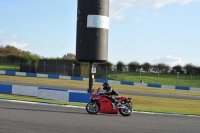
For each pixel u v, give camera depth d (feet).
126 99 47.21
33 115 40.06
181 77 181.27
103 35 67.77
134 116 46.91
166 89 132.77
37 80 124.67
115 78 166.09
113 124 37.17
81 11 67.62
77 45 68.95
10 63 229.86
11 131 28.71
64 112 45.88
